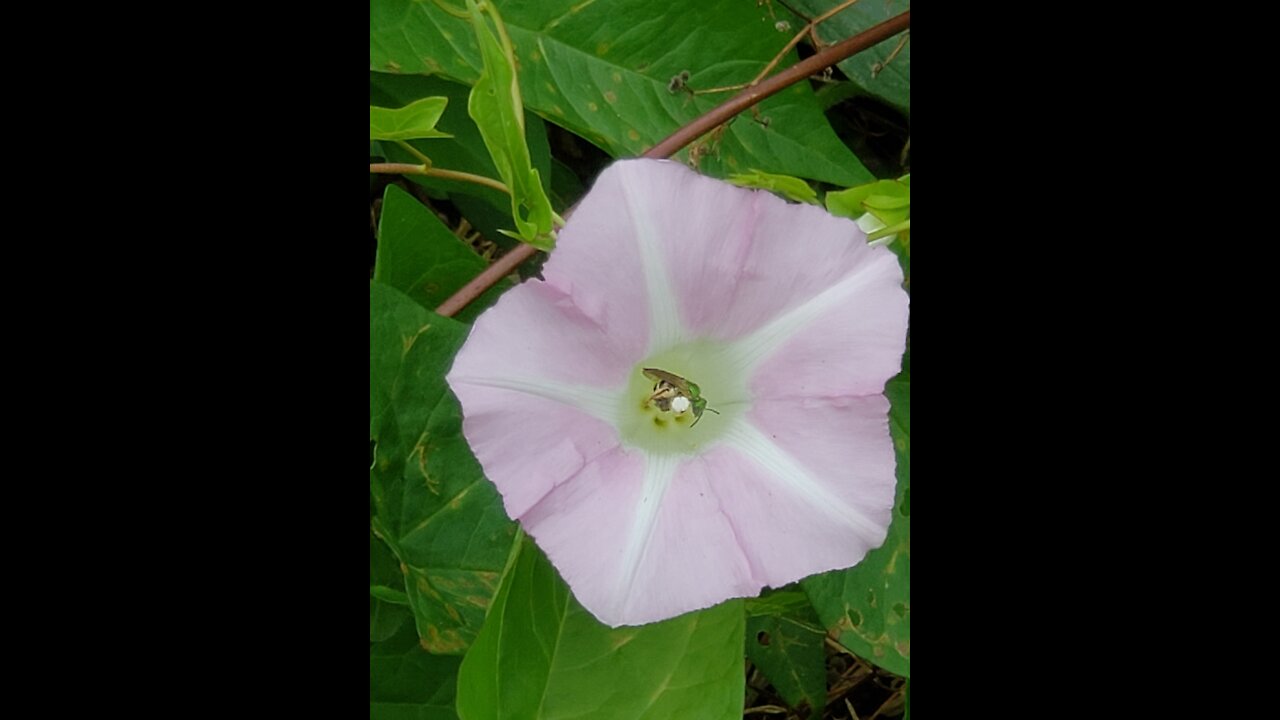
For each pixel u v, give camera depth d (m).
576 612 0.18
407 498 0.19
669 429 0.17
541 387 0.15
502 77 0.17
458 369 0.15
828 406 0.16
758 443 0.16
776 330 0.16
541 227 0.18
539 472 0.15
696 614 0.18
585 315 0.15
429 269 0.20
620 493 0.16
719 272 0.16
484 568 0.19
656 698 0.17
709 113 0.20
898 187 0.18
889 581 0.18
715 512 0.16
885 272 0.16
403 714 0.20
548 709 0.17
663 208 0.15
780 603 0.20
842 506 0.16
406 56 0.20
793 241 0.16
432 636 0.18
